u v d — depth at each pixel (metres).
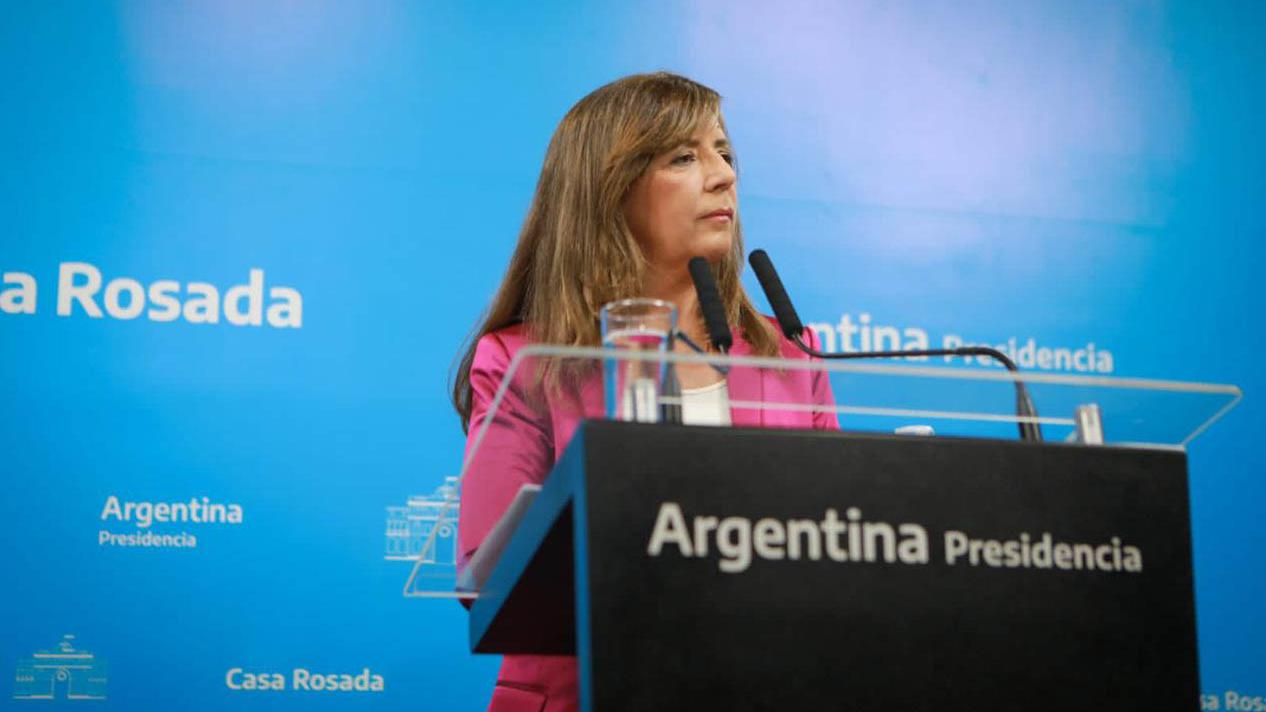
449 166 5.96
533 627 2.98
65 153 5.54
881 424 4.19
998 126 6.66
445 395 5.73
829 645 2.25
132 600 5.23
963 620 2.32
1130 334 6.57
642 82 4.18
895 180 6.48
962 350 3.09
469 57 6.09
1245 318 6.70
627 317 2.53
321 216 5.77
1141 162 6.78
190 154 5.68
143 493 5.33
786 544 2.27
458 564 3.09
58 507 5.24
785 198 6.34
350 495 5.54
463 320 5.83
